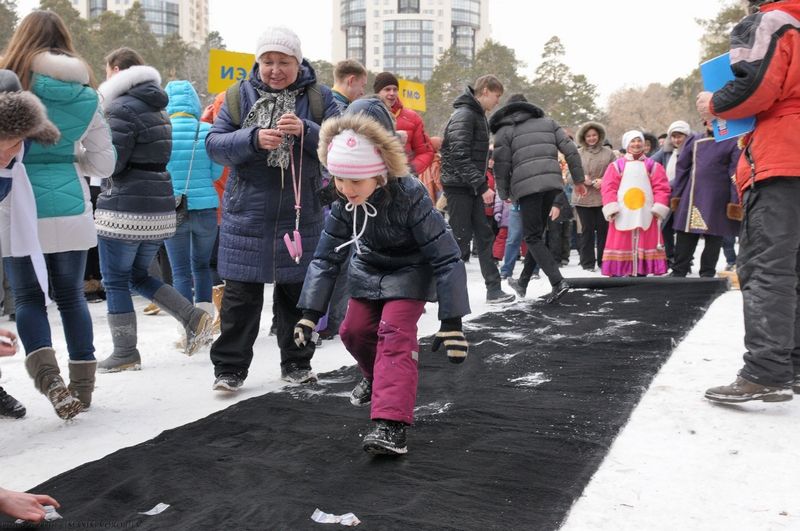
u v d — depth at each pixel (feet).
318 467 9.94
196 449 10.62
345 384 14.32
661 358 15.38
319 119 14.11
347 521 8.20
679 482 9.35
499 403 12.67
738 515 8.44
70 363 12.98
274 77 13.76
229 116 13.98
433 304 24.93
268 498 8.89
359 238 10.69
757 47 11.34
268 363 16.61
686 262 29.12
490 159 35.27
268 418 12.07
